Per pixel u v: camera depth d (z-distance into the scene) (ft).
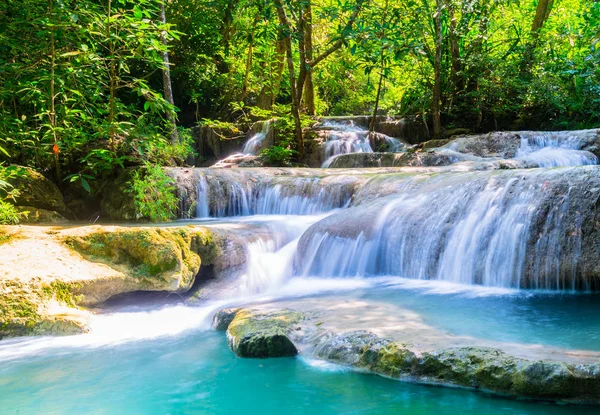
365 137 46.01
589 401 9.41
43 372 12.39
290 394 10.47
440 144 40.70
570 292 16.30
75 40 27.20
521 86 46.98
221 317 15.51
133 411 10.14
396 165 35.55
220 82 61.52
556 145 35.88
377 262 20.17
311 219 25.13
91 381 11.77
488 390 10.00
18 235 17.94
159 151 31.45
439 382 10.47
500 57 50.93
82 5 26.43
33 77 26.61
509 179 18.85
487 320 13.29
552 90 45.68
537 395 9.61
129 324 16.29
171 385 11.37
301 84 43.21
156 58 27.37
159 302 18.31
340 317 13.83
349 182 26.40
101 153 26.81
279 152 42.78
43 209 26.16
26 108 31.53
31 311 15.46
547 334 12.07
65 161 29.25
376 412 9.44
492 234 17.83
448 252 18.61
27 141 27.17
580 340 11.57
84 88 28.43
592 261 16.03
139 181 25.94
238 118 59.72
